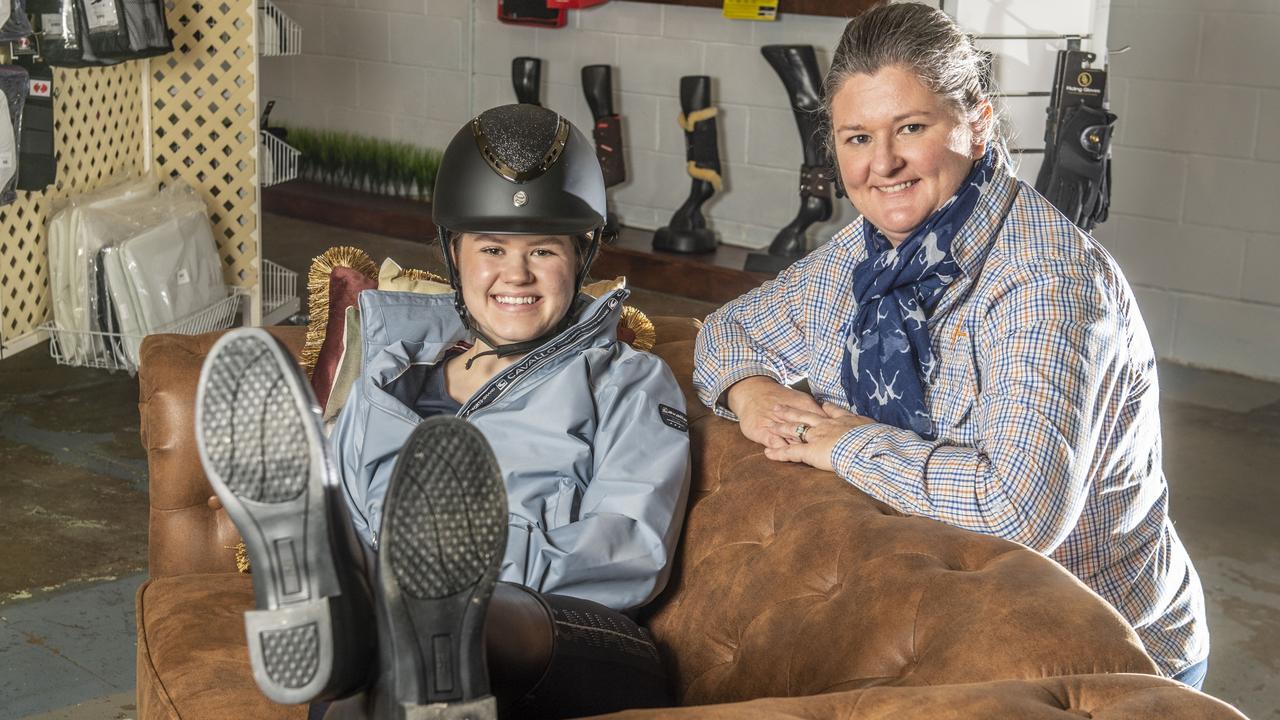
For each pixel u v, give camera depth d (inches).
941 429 60.2
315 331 76.9
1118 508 58.2
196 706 58.5
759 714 35.8
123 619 105.2
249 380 34.4
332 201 246.7
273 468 34.6
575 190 63.0
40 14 140.6
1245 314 183.9
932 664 44.3
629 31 225.9
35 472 132.3
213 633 64.7
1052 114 140.7
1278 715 98.0
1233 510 136.9
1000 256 57.7
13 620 103.7
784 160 216.8
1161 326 191.5
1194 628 63.9
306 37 257.8
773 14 205.2
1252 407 171.6
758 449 64.9
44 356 165.5
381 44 251.6
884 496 57.1
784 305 70.6
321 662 35.4
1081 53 138.3
